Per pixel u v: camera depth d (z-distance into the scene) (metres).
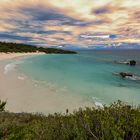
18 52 137.75
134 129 1.82
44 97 22.53
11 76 35.47
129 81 36.72
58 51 189.38
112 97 24.50
